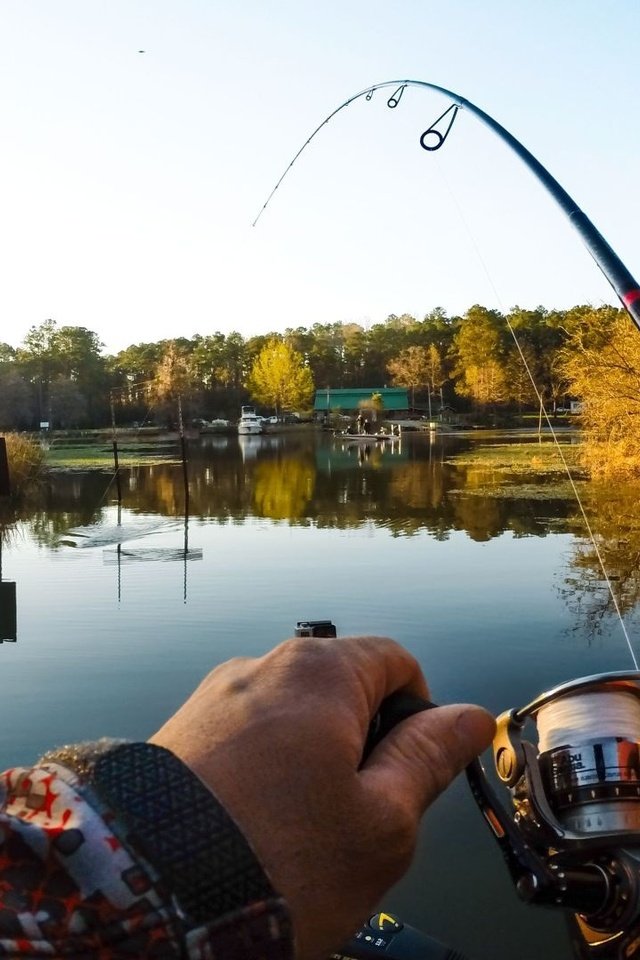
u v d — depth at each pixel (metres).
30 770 0.47
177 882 0.43
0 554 11.76
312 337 104.69
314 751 0.52
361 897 0.51
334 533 12.68
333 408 91.69
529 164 3.44
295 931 0.48
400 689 0.63
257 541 12.19
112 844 0.43
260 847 0.48
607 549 10.29
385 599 8.01
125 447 53.34
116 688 5.75
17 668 6.23
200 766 0.50
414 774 0.56
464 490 18.55
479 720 0.61
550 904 0.91
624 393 18.61
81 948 0.42
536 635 6.54
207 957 0.42
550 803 1.01
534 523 12.90
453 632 6.74
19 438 25.03
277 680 0.56
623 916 0.89
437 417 80.44
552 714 1.05
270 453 42.09
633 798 0.97
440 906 3.12
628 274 2.49
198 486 23.23
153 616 7.75
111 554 11.52
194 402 89.19
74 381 89.25
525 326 73.31
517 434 55.91
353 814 0.51
